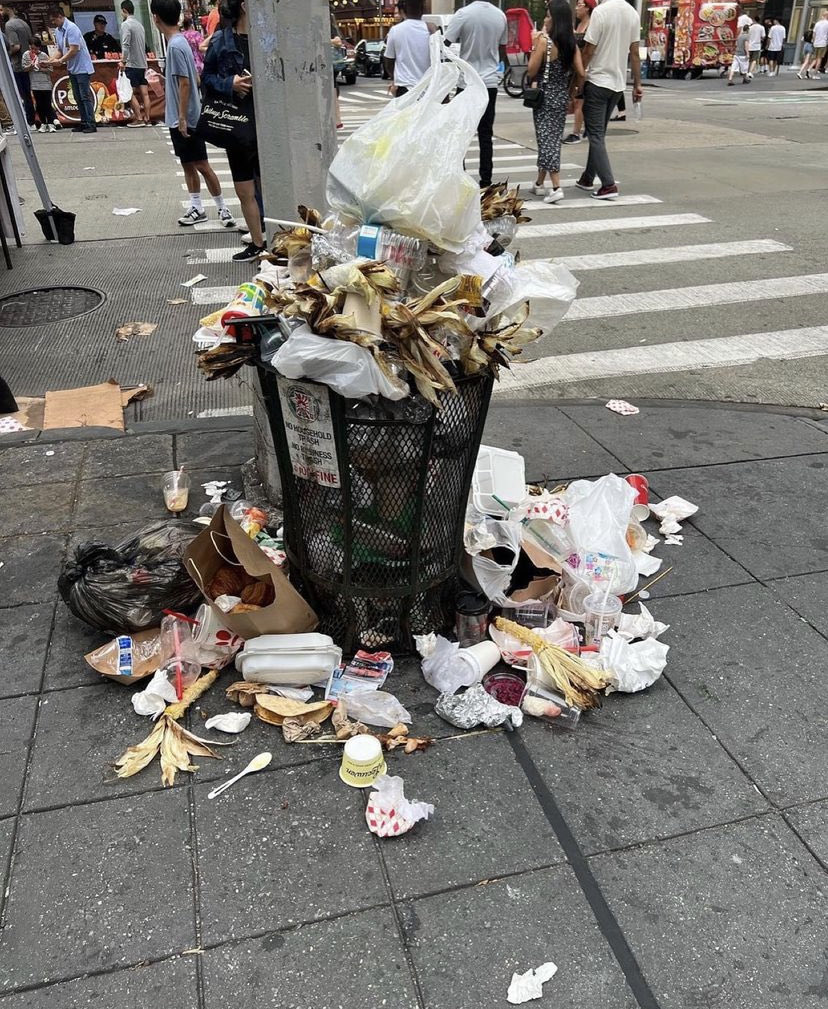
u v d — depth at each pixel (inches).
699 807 91.5
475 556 115.2
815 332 235.5
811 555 135.9
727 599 125.6
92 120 634.2
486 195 109.6
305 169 125.4
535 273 102.0
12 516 144.5
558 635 113.7
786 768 96.6
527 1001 72.7
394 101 95.3
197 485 154.1
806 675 110.9
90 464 161.3
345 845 86.7
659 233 328.8
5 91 302.4
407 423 93.4
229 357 99.3
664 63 1141.7
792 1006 72.6
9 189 315.0
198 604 116.4
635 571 122.3
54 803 91.4
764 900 81.6
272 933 78.2
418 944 77.3
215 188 338.6
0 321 246.4
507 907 80.7
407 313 85.7
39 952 76.7
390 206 89.8
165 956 76.4
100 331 238.1
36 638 115.6
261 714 102.1
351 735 99.3
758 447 171.5
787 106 741.3
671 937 78.2
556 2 346.3
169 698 103.7
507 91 804.6
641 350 225.9
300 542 108.4
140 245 322.7
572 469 163.2
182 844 86.8
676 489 155.8
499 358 94.5
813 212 356.2
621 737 101.0
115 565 112.7
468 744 99.7
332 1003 72.7
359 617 110.6
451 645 111.0
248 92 263.6
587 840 87.7
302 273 101.7
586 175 402.6
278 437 102.1
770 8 1352.1
